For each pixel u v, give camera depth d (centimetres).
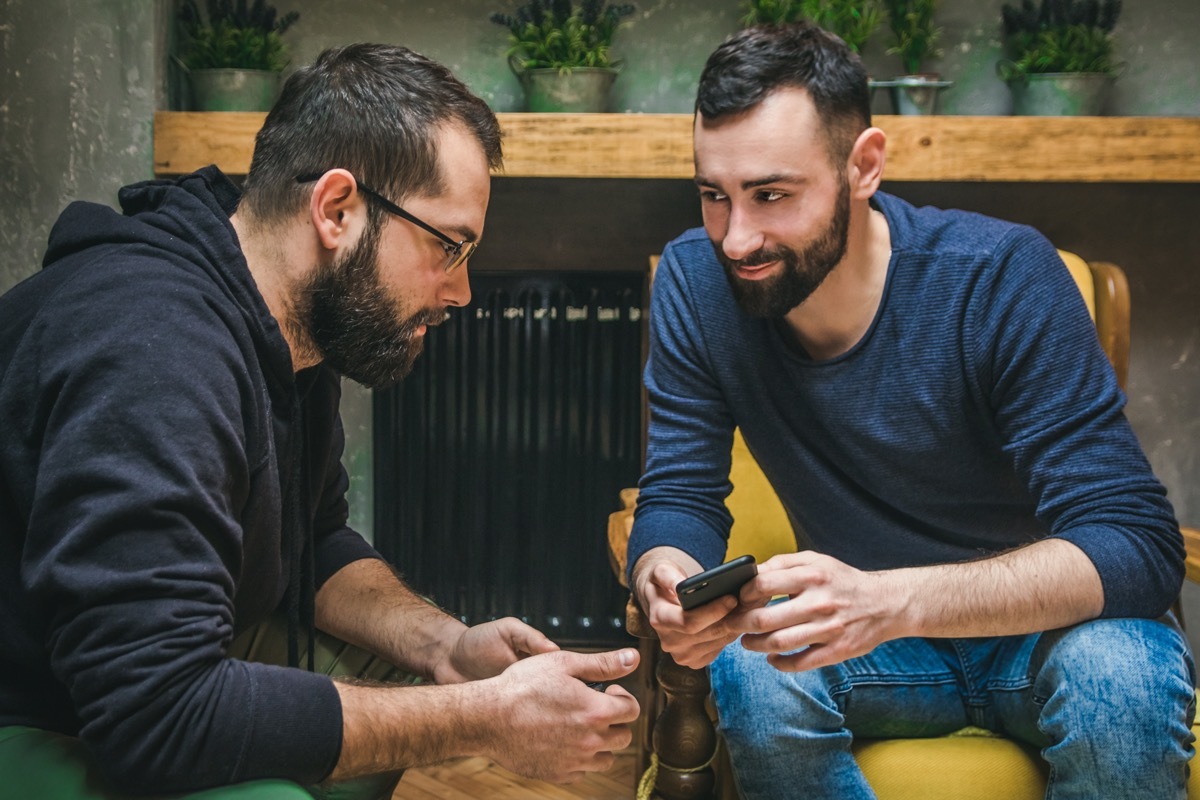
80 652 93
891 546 152
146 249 108
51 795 97
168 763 94
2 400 101
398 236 114
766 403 150
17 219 228
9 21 224
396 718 104
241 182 232
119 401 95
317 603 144
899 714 143
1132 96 247
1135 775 118
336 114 113
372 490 261
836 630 120
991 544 151
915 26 234
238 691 97
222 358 103
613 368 253
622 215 251
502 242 253
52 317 101
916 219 143
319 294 115
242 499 108
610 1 247
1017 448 135
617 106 250
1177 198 248
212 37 229
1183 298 251
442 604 260
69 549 92
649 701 177
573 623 259
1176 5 245
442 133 115
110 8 224
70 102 225
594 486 256
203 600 96
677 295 154
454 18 248
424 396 254
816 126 127
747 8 246
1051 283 137
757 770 132
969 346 138
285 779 99
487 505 256
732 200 129
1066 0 229
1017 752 136
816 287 133
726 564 118
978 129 217
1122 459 131
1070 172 218
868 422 143
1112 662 121
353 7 247
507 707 110
